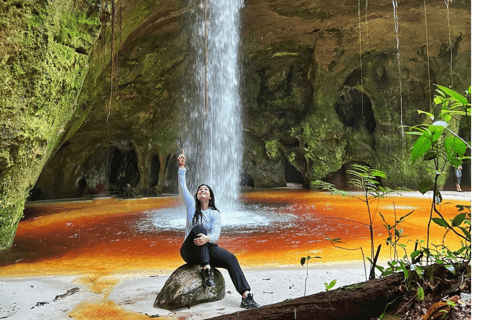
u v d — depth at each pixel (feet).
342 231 20.34
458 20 45.62
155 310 9.18
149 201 42.88
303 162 59.11
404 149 50.67
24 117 16.33
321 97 54.49
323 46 51.31
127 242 19.04
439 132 5.21
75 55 19.12
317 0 43.09
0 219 17.16
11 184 17.12
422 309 5.16
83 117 30.45
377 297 5.57
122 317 8.73
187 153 53.31
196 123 53.01
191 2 37.14
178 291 9.37
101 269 13.75
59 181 46.42
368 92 53.78
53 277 12.67
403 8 44.68
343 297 5.62
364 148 54.03
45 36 16.47
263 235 19.76
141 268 13.87
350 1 43.39
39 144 18.02
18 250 17.22
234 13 43.91
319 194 46.91
